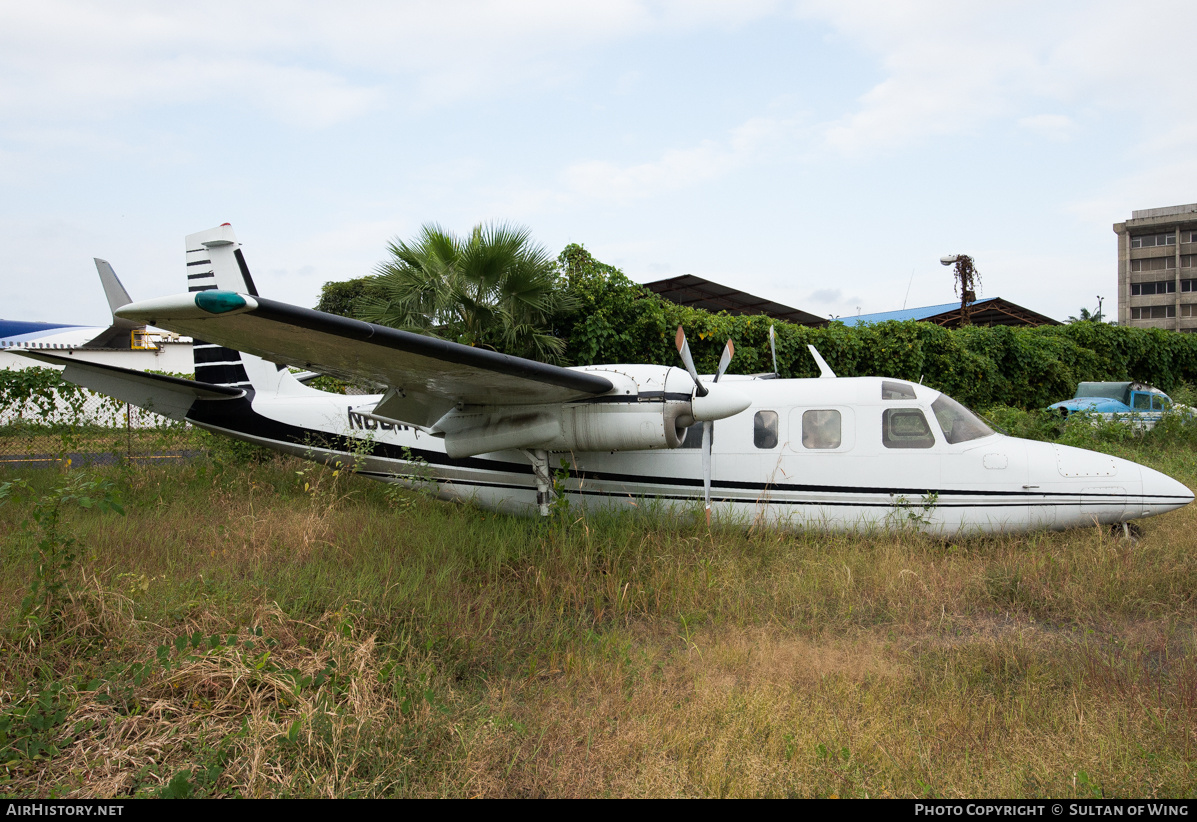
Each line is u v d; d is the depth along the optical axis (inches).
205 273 339.0
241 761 113.0
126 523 248.4
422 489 302.5
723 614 190.1
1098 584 203.2
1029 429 484.4
